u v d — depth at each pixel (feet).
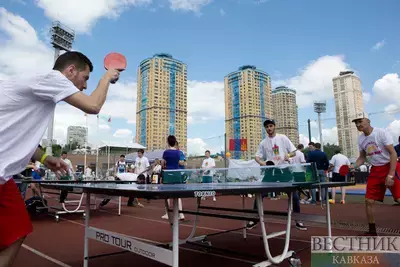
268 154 16.52
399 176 12.86
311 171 9.35
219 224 18.01
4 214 5.56
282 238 13.66
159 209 27.30
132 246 7.14
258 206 8.26
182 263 9.93
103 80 6.07
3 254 5.64
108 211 25.59
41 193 23.75
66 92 5.49
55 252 11.55
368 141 13.76
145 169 32.22
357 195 42.68
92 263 10.05
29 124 5.51
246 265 9.64
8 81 5.40
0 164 5.12
